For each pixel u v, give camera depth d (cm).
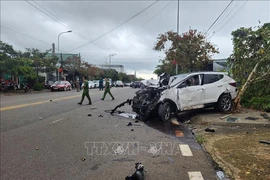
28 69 2828
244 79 1279
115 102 1611
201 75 1041
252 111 1084
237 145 595
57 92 2922
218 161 498
